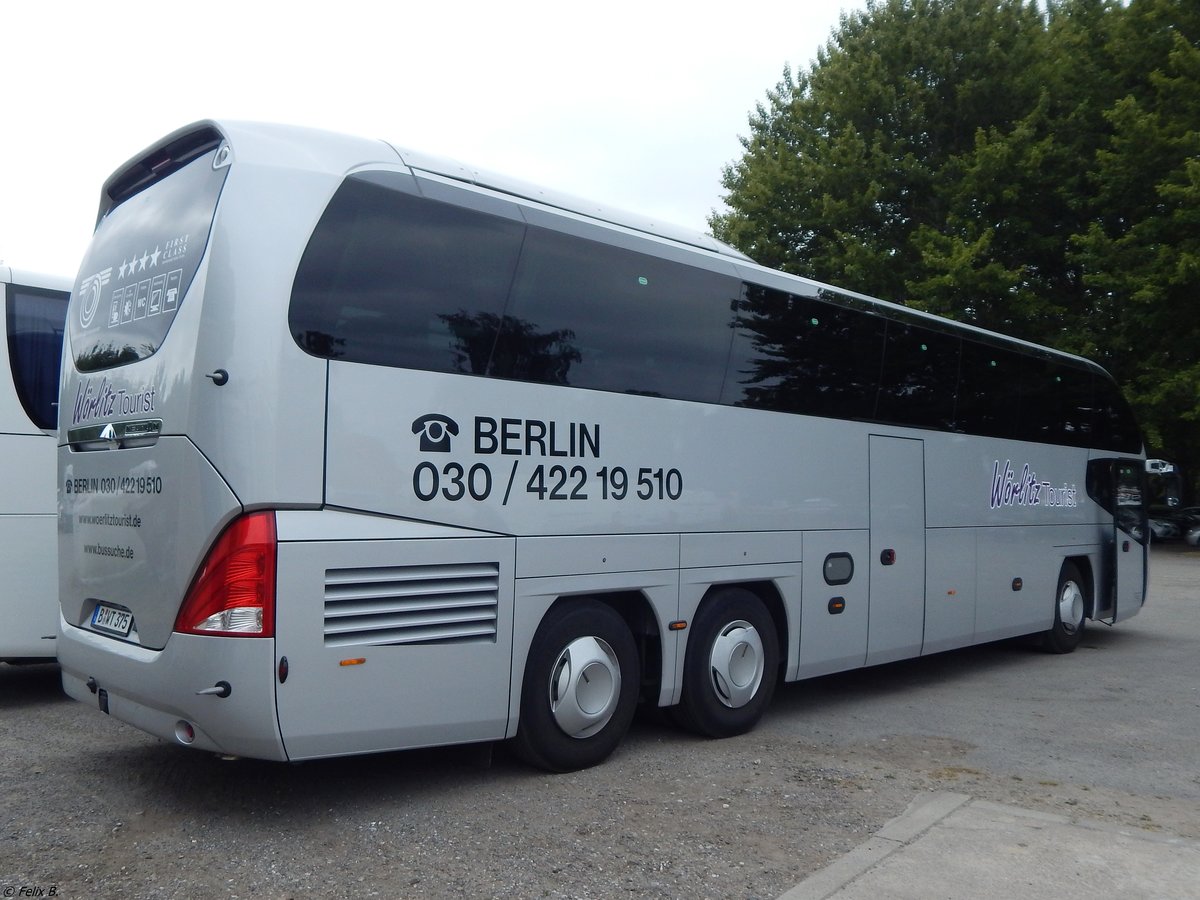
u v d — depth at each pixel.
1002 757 6.91
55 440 8.16
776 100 32.09
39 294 8.20
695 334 7.09
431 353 5.51
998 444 10.54
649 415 6.70
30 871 4.54
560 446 6.12
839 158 27.30
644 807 5.59
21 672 9.74
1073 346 26.81
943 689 9.48
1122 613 12.95
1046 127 27.06
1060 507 11.64
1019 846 4.99
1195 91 24.97
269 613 4.79
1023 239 27.28
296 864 4.67
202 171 5.38
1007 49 27.41
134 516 5.31
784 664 7.79
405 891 4.38
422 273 5.52
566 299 6.26
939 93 27.67
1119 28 26.84
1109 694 9.25
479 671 5.62
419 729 5.36
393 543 5.24
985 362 10.42
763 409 7.62
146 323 5.43
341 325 5.15
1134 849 4.96
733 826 5.30
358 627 5.11
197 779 6.00
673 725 7.59
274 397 4.88
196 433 4.89
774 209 28.36
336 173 5.26
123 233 5.96
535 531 5.94
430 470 5.45
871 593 8.59
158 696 5.03
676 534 6.82
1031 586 10.99
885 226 27.91
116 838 4.98
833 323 8.41
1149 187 25.64
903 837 5.12
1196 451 28.53
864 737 7.46
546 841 5.02
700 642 7.06
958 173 26.95
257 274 4.93
